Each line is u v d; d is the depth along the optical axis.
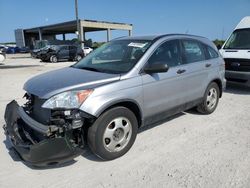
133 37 5.14
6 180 3.52
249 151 4.23
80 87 3.66
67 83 3.75
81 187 3.36
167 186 3.34
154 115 4.55
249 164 3.82
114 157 3.98
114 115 3.83
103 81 3.85
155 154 4.16
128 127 4.08
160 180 3.47
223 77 6.35
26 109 4.11
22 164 3.93
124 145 4.09
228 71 8.60
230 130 5.15
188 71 5.11
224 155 4.11
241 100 7.54
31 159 3.34
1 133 5.14
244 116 6.02
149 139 4.72
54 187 3.36
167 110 4.79
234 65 8.42
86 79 3.87
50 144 3.28
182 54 5.11
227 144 4.50
